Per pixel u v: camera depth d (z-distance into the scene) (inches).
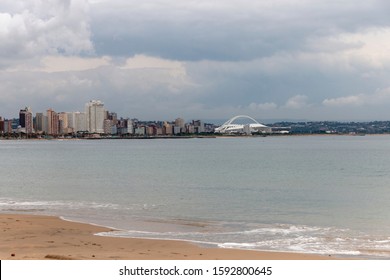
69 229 1182.3
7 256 839.1
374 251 965.2
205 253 925.8
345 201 1834.4
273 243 1037.2
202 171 3398.1
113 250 953.5
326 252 953.5
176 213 1507.1
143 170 3511.3
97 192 2126.0
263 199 1888.5
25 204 1708.9
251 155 5915.4
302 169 3555.6
